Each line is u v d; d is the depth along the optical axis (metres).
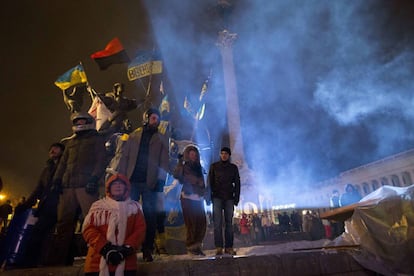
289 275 4.88
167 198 8.78
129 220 3.93
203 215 6.51
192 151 6.73
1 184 6.12
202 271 4.55
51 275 4.40
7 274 4.38
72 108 11.84
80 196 5.23
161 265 4.48
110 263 3.57
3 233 6.71
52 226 5.66
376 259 5.32
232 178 6.79
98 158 5.46
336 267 5.21
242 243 15.57
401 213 5.30
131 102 11.27
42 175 6.21
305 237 19.64
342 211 6.32
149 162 5.77
